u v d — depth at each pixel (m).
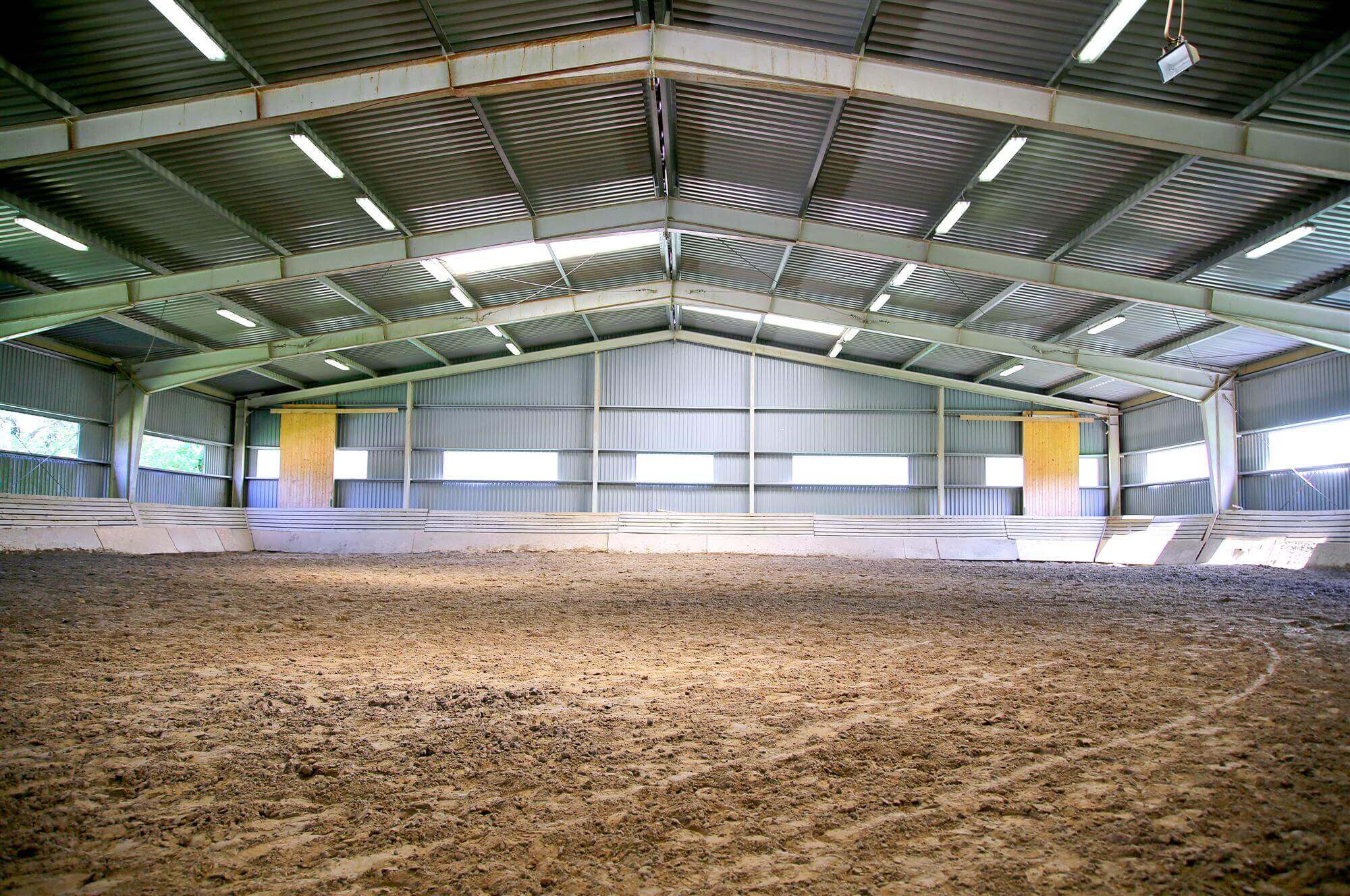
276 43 11.84
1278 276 17.23
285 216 16.98
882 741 5.52
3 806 4.26
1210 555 25.12
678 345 32.38
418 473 32.09
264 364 26.72
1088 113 12.12
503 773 4.88
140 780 4.71
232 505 31.80
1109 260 17.95
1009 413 32.31
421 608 12.76
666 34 12.30
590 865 3.65
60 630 9.77
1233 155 12.00
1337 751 5.23
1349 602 14.14
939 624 11.33
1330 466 22.50
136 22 11.15
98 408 25.78
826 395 32.31
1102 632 10.63
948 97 12.22
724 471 32.22
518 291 24.92
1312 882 3.44
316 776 4.84
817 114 14.37
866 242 18.53
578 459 32.16
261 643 9.32
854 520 31.47
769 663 8.39
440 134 14.84
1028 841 3.89
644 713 6.27
